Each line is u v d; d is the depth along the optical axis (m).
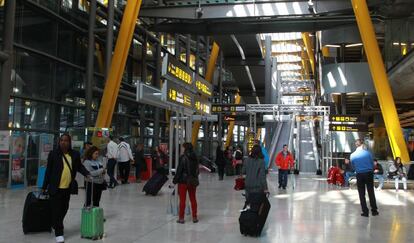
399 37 22.23
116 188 15.90
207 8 24.89
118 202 11.97
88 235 7.21
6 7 15.42
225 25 26.42
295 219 9.43
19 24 17.14
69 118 20.88
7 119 15.29
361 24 19.89
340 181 18.30
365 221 9.23
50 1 19.16
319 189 16.69
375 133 33.91
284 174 16.78
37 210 7.52
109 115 19.53
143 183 18.16
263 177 7.84
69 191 7.03
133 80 28.64
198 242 7.09
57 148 7.07
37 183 14.89
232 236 7.59
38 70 18.36
